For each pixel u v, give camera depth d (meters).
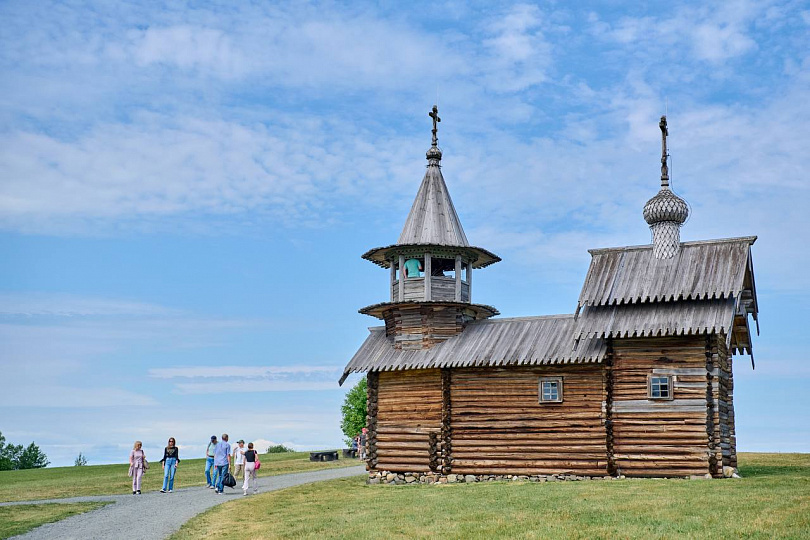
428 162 43.25
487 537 22.47
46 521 27.98
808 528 21.83
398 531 23.86
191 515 28.94
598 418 36.00
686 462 34.06
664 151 38.81
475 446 37.88
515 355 37.28
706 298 35.09
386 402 40.28
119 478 46.19
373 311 41.62
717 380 34.28
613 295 36.22
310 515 28.03
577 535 22.23
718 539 21.16
